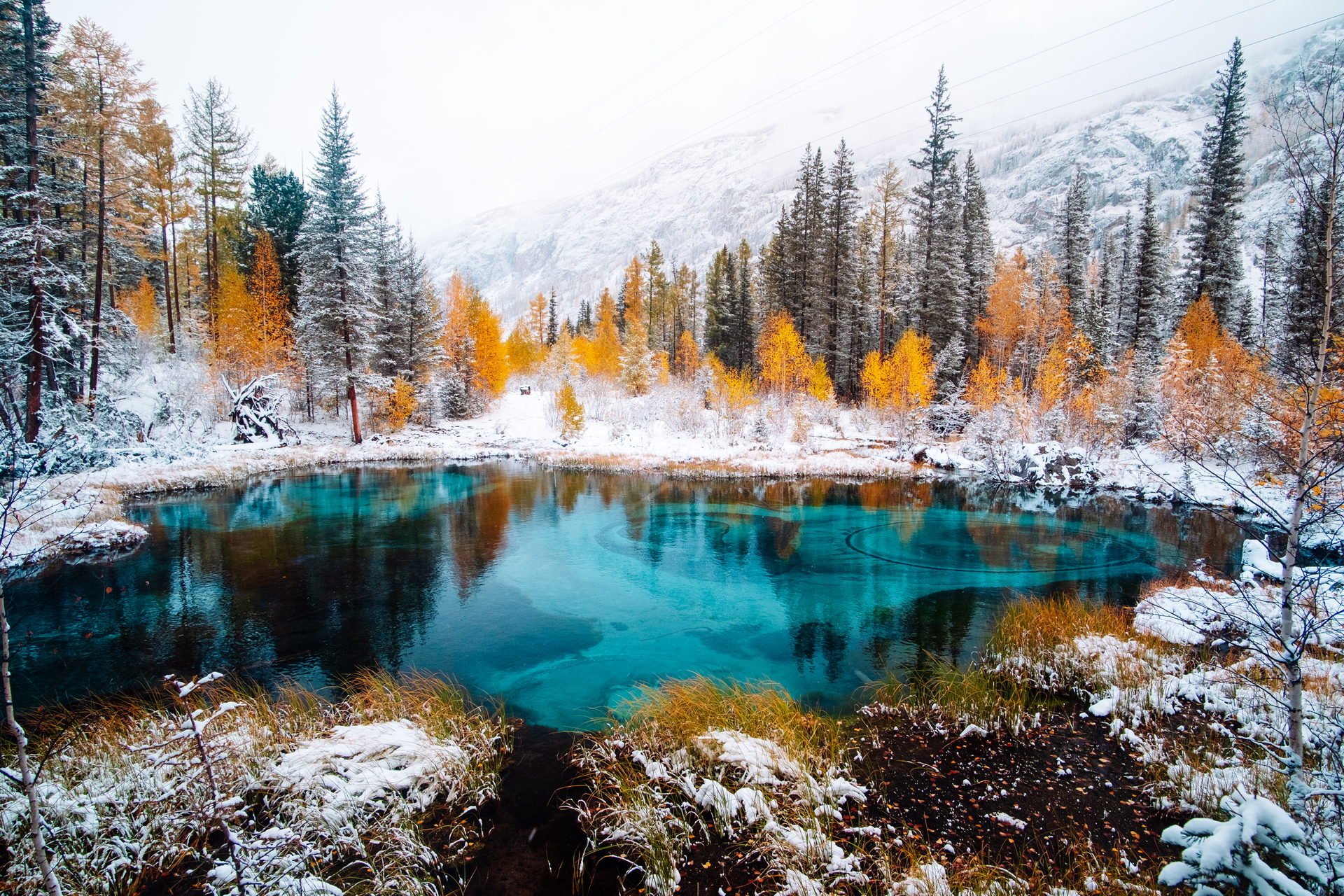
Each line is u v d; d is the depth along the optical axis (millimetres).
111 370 24953
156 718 6492
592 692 7734
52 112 19594
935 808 5020
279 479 23203
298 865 3711
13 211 21828
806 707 7180
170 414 25703
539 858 4527
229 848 4141
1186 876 3164
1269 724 5383
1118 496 22031
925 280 39094
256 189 38500
